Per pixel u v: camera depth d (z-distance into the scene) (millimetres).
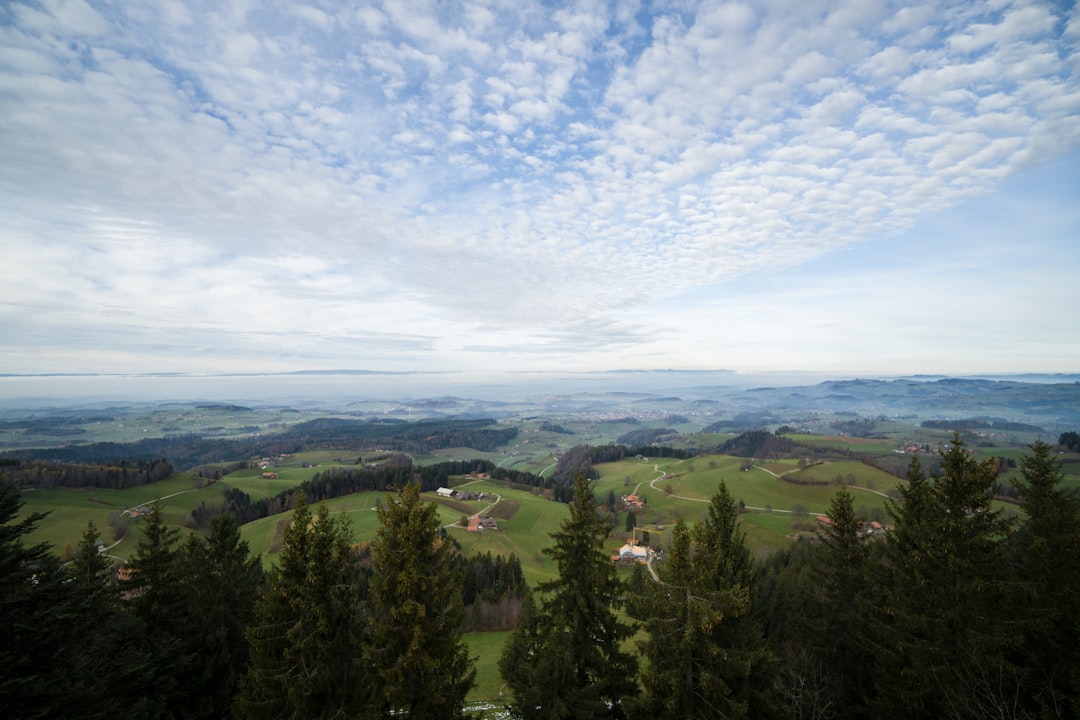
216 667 28312
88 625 21562
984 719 17875
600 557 23344
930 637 21109
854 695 25391
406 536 18469
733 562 27062
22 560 19297
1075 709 17594
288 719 18812
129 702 22891
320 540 19781
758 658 18625
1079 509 22281
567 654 21047
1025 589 19781
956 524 21016
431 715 19062
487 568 79188
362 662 19375
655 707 19281
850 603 27188
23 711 17672
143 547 29625
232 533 30578
